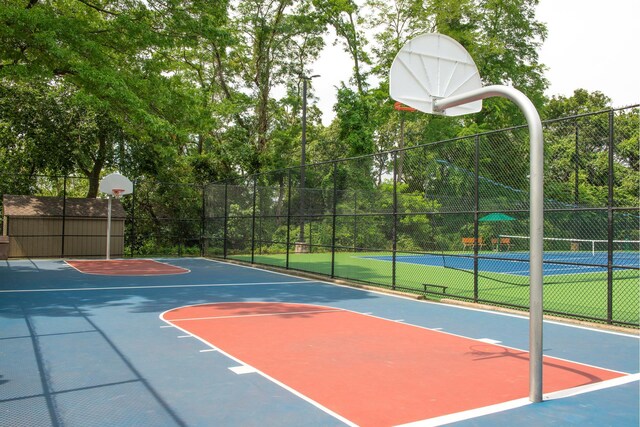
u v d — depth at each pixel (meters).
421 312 10.23
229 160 31.59
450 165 28.27
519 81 39.12
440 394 5.07
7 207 22.50
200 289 13.47
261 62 34.66
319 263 22.30
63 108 27.06
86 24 18.70
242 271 18.62
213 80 35.00
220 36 21.28
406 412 4.54
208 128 23.94
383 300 11.92
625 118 22.41
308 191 28.00
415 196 29.09
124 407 4.62
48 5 19.34
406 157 31.83
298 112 39.47
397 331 8.27
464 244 27.81
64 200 23.02
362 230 28.16
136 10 20.11
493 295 12.94
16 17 16.17
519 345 7.35
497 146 29.20
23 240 22.52
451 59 8.53
